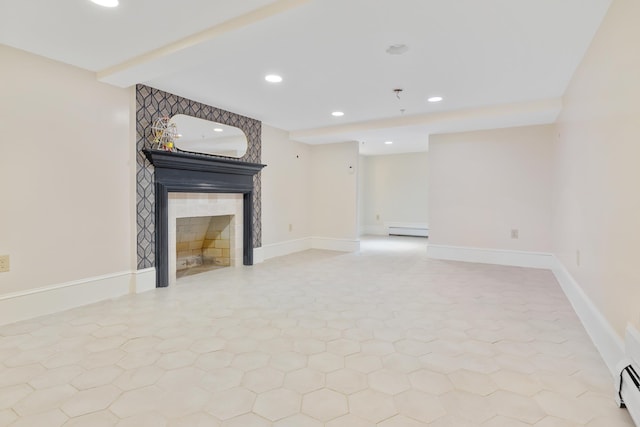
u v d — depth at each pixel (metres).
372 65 2.82
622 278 1.79
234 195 4.63
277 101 3.87
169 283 3.71
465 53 2.59
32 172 2.65
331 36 2.31
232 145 4.42
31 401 1.60
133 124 3.29
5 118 2.50
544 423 1.46
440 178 5.25
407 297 3.26
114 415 1.50
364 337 2.33
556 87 3.37
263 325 2.54
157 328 2.47
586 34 2.29
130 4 1.95
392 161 8.38
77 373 1.85
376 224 8.62
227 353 2.09
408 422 1.46
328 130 5.27
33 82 2.63
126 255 3.30
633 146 1.65
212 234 4.86
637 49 1.59
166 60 2.59
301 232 6.05
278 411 1.54
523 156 4.71
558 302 3.11
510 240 4.84
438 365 1.95
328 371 1.88
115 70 2.84
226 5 1.97
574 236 3.02
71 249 2.90
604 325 2.05
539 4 1.94
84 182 2.97
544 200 4.61
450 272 4.34
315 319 2.67
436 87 3.37
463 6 1.95
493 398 1.64
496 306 2.99
